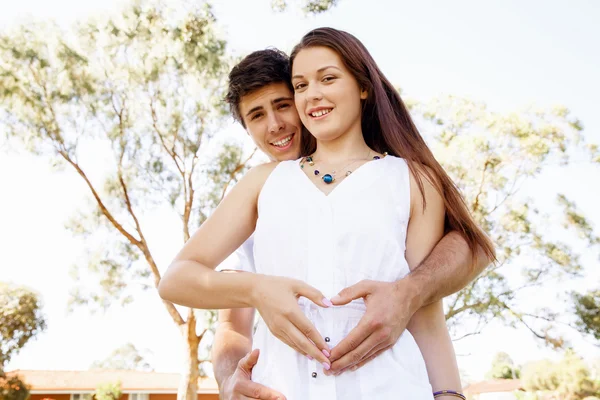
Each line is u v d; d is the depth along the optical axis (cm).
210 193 1198
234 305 111
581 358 1752
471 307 1215
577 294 1222
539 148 1197
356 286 103
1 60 1077
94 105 1120
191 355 1096
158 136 1159
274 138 190
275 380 108
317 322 108
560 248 1227
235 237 123
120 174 1154
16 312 1341
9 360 1342
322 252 111
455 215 125
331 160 126
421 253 121
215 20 1119
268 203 119
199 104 1138
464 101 1227
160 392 2186
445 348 126
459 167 1227
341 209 113
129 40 1095
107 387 2050
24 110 1095
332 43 125
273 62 190
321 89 123
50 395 2067
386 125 131
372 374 104
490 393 2936
